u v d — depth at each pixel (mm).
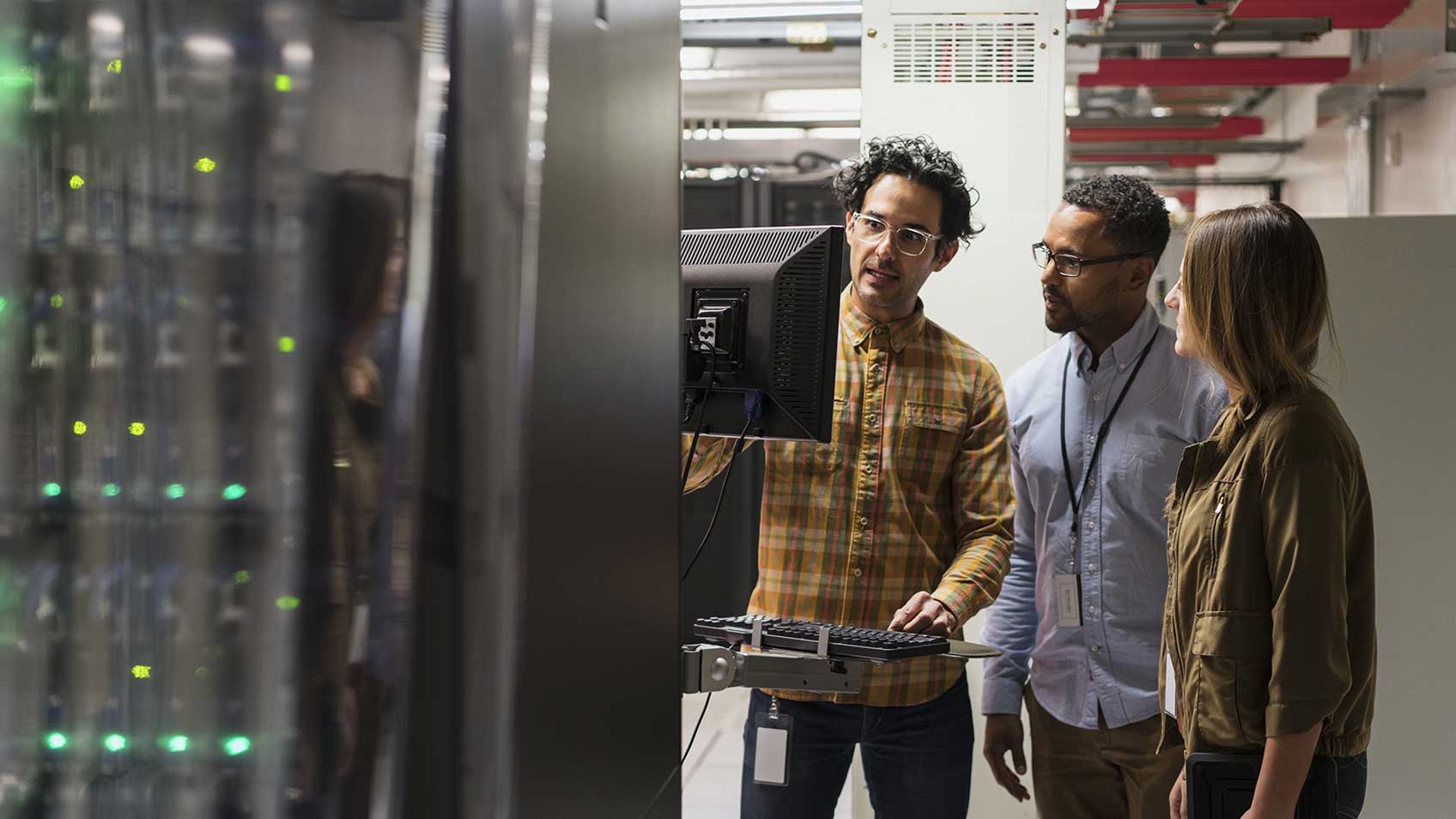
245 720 408
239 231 404
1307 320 1499
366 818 414
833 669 1361
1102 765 2139
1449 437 3158
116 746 411
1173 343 2188
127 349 408
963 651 1387
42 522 411
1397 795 3189
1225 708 1477
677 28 732
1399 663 3184
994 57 3184
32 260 409
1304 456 1434
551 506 506
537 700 490
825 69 5793
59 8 404
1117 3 5059
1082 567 2170
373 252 411
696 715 5340
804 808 1964
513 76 446
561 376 518
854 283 2023
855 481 1993
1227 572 1485
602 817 580
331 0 406
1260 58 6469
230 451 406
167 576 408
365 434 412
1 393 410
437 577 423
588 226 554
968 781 2008
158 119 404
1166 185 9602
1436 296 3154
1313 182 7910
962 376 2031
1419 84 5617
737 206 6254
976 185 3199
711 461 1926
